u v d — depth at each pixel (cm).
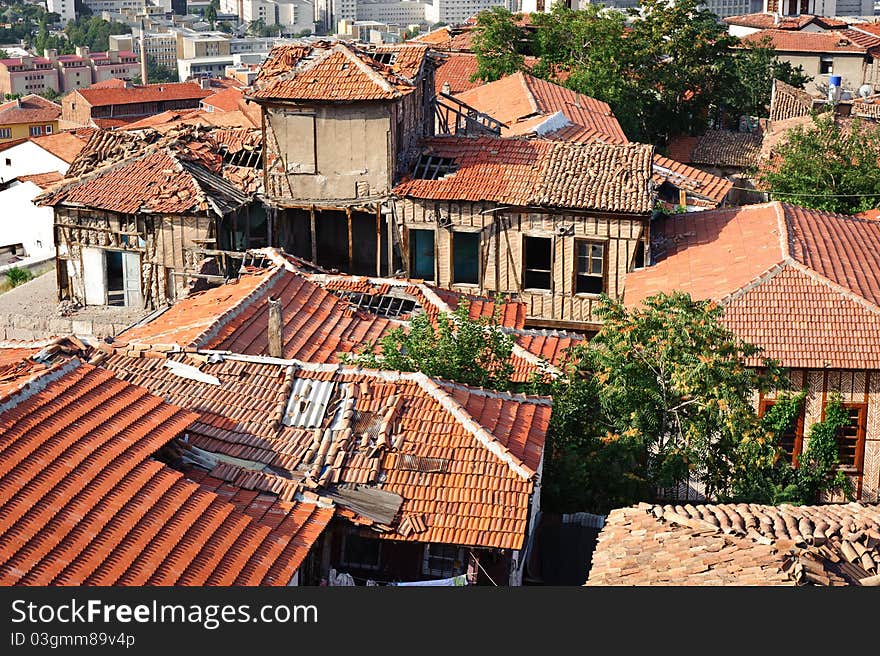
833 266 3291
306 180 3819
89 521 1673
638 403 2584
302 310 2902
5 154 8588
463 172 3834
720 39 7275
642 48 6844
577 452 2511
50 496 1688
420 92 4094
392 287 3203
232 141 4088
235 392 2253
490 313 3259
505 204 3691
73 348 2338
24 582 1538
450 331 2564
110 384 2002
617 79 6300
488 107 5347
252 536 1797
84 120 12462
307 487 1986
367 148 3759
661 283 3469
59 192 3747
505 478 2061
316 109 3747
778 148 5175
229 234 3775
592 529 2212
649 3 7069
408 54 4059
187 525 1748
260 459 2052
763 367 2945
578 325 3747
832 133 5016
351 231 3828
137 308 3762
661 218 3966
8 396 1830
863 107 6931
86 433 1847
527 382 2767
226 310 2689
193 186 3703
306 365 2341
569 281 3738
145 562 1645
